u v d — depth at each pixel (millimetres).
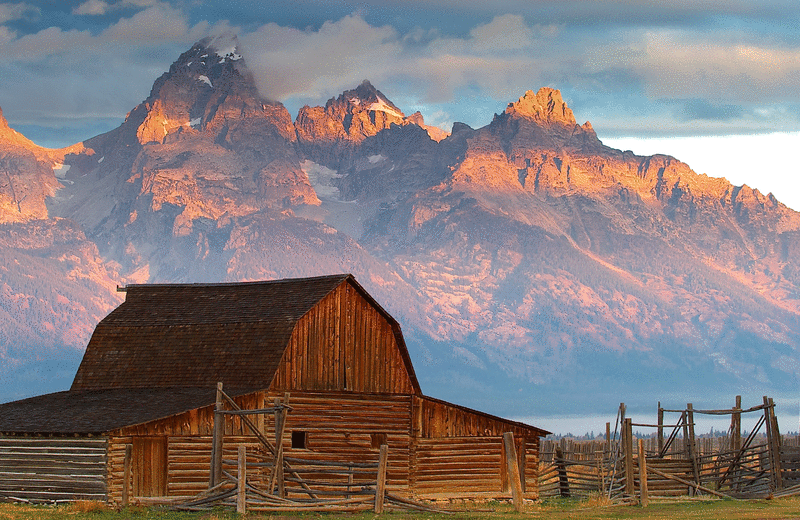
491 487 193000
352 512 143875
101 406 171000
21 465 163375
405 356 190750
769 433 192000
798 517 143375
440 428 190750
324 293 184750
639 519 141500
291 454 175375
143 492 161250
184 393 175125
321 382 182000
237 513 139250
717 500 177625
